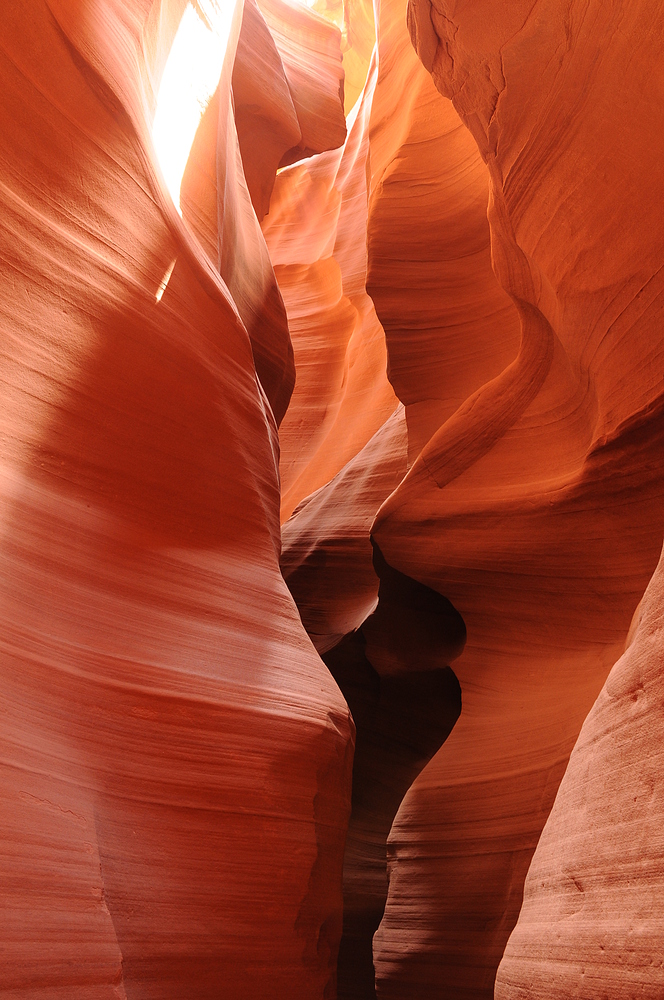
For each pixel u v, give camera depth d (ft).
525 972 6.79
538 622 17.30
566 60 12.47
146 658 10.68
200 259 15.26
